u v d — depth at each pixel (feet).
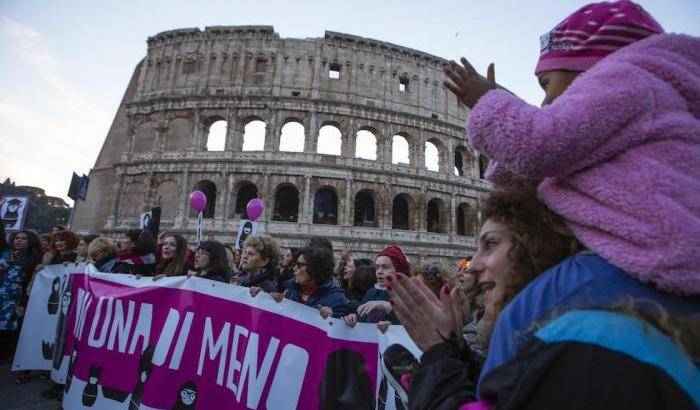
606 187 5.50
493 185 9.00
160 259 47.50
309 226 143.95
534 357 4.51
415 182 159.43
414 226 157.28
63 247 42.93
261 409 20.33
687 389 3.65
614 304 4.54
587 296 4.99
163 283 24.97
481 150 6.84
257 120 161.17
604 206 5.54
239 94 156.97
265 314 22.16
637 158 5.56
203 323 23.20
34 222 304.09
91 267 29.50
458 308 8.72
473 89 9.13
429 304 8.56
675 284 4.63
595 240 5.51
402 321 8.64
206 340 22.82
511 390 4.44
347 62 166.71
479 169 191.72
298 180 148.56
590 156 5.81
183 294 24.21
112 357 24.40
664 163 5.45
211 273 29.91
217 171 149.07
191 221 145.18
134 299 25.18
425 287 9.27
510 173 8.53
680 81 6.05
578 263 5.69
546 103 8.27
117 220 151.64
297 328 21.56
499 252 7.25
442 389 6.79
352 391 20.33
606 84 5.88
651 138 5.65
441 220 164.25
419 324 8.45
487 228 7.61
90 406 23.89
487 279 7.40
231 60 163.63
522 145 5.80
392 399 20.27
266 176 147.74
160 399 22.17
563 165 5.85
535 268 6.64
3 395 35.09
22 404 33.35
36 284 37.35
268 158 151.02
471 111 7.07
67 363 29.99
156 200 150.00
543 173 6.08
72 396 24.75
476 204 170.09
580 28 7.79
